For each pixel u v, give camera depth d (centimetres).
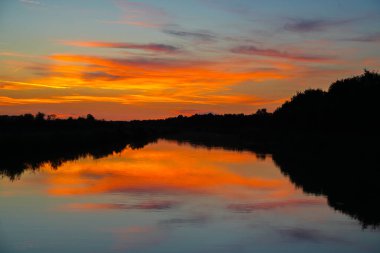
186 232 1402
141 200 1902
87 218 1578
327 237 1352
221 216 1614
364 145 4319
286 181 2478
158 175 2739
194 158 4034
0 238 1330
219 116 16738
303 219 1573
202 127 17088
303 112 6700
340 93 5503
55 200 1889
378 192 2112
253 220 1559
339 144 4725
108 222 1520
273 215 1634
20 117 7125
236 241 1306
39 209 1714
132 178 2586
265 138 7888
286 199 1939
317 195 2041
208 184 2361
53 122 7725
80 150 4834
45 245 1261
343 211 1708
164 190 2164
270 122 9188
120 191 2123
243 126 13438
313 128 6081
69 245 1263
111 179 2534
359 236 1363
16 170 2945
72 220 1546
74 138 5128
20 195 2000
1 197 1955
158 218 1580
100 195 2014
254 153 4650
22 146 3928
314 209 1739
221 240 1314
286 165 3350
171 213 1659
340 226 1481
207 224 1498
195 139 8769
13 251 1209
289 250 1230
